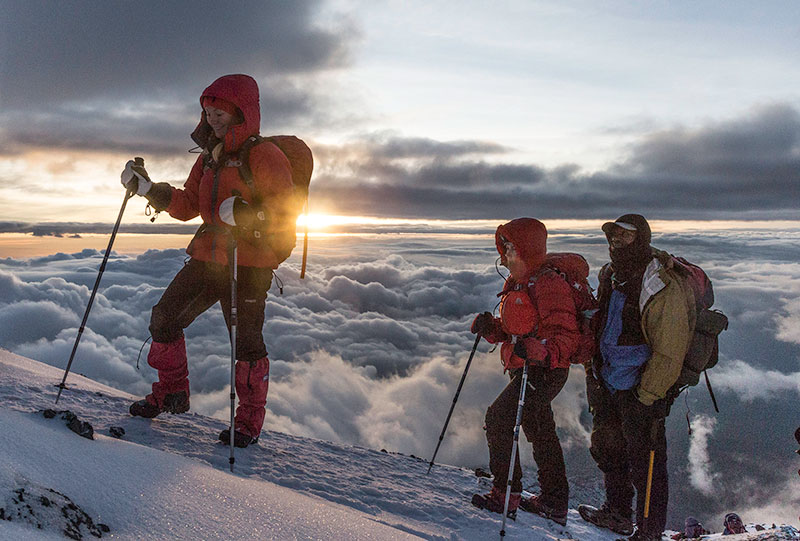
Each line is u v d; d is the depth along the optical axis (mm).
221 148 3445
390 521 3023
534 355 3473
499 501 3766
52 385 3916
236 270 3443
